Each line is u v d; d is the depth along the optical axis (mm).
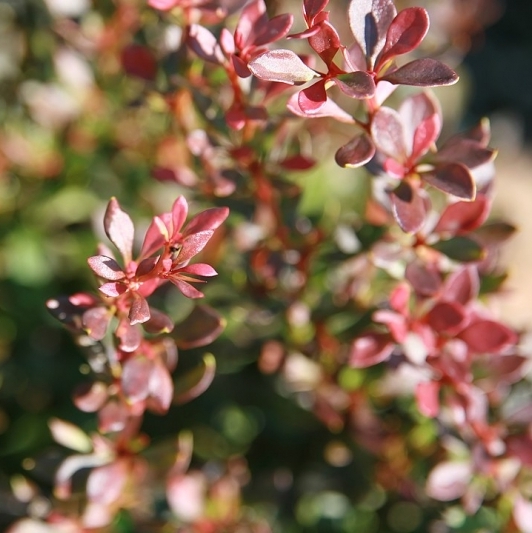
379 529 447
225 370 448
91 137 487
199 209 433
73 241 511
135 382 329
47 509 379
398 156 330
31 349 500
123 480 354
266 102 354
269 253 400
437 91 636
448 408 369
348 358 378
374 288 404
